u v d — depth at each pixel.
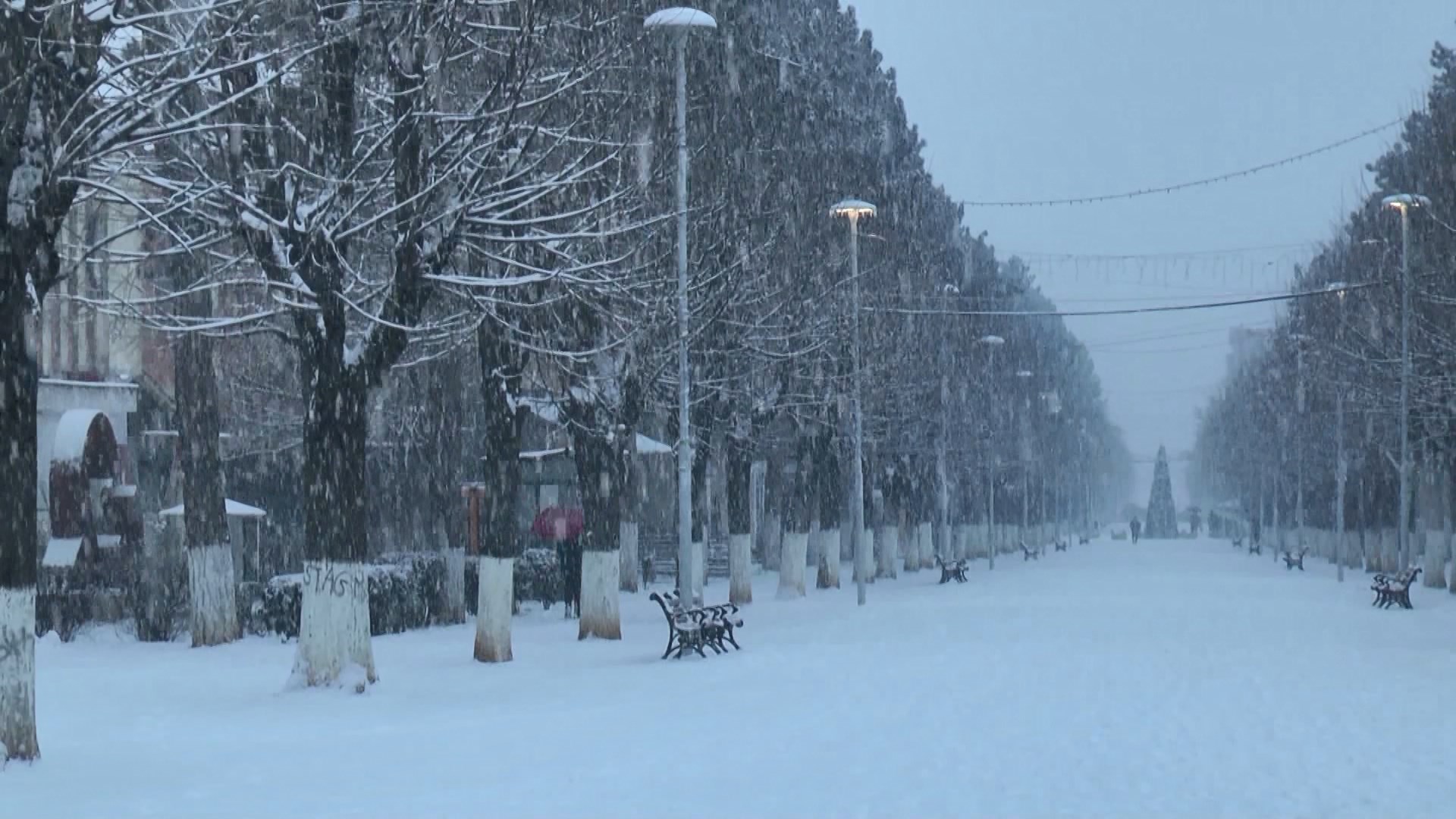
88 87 25.61
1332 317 101.25
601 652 46.75
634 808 20.27
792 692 35.34
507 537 43.69
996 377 142.75
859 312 74.44
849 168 79.94
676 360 55.66
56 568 55.03
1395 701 33.19
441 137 36.78
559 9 41.31
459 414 60.25
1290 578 105.88
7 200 23.98
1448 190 75.44
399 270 34.31
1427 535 97.69
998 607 69.88
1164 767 23.86
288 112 35.22
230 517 63.50
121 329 52.44
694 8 50.62
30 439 24.55
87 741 27.52
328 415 34.50
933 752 25.59
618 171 44.12
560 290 45.31
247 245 34.06
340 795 21.55
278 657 44.31
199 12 28.88
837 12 87.06
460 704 33.25
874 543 106.25
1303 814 19.84
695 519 70.31
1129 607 69.81
